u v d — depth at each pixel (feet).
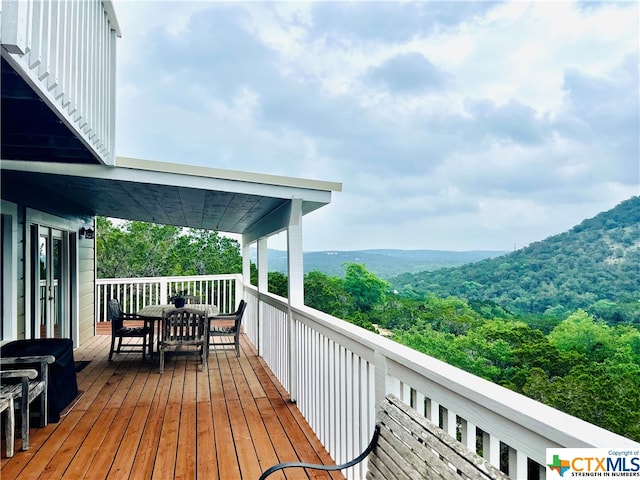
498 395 4.82
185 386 17.67
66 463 10.85
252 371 20.22
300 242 15.56
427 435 5.65
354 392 9.46
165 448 11.71
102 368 20.76
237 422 13.60
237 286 35.40
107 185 16.60
